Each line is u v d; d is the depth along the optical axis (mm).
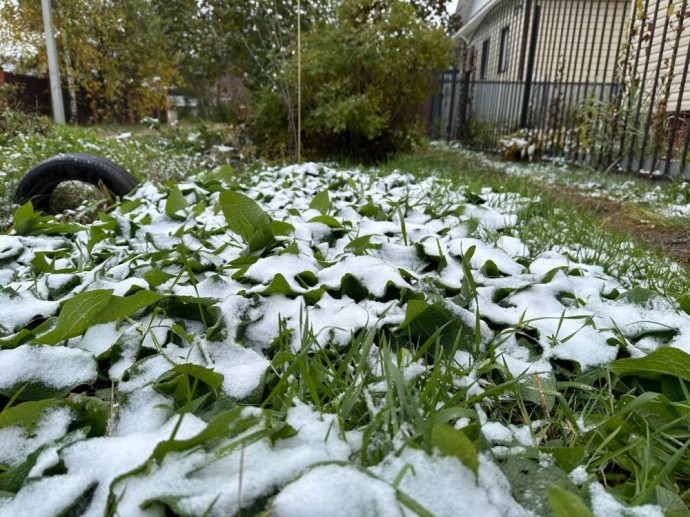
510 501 697
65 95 15695
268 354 1229
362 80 6652
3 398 1059
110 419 897
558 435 1013
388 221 2514
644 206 4023
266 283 1521
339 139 6910
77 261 1914
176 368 982
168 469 707
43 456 758
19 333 1156
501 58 13547
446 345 1229
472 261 1822
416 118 7504
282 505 613
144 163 5199
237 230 1863
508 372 1096
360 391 944
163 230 2379
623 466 882
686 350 1238
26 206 2271
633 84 5875
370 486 639
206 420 909
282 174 4633
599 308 1479
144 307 1297
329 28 6715
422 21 6812
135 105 17375
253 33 8133
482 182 4609
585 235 2600
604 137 6242
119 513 649
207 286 1495
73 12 14578
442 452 718
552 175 5898
